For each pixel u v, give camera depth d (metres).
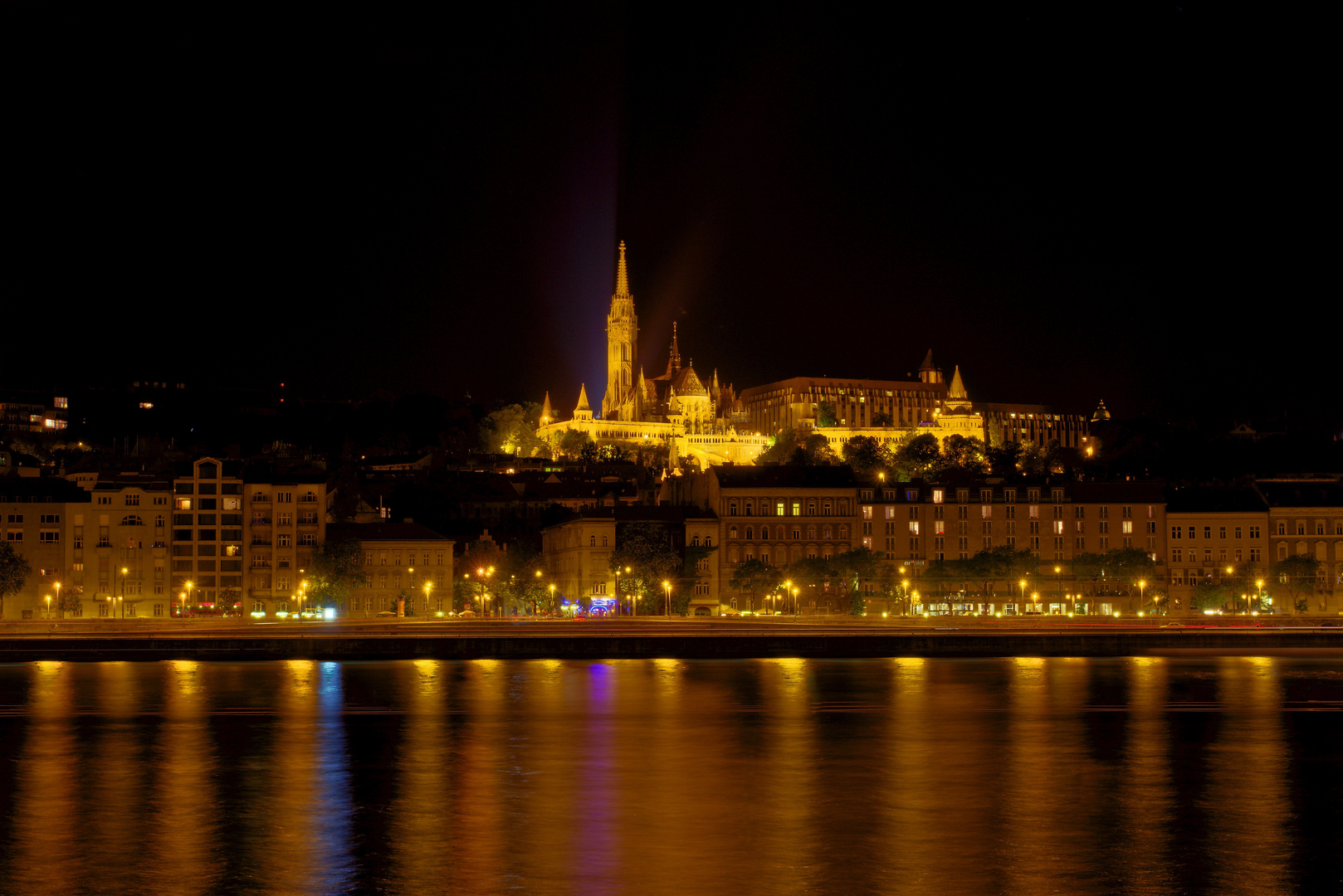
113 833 98.19
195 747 133.25
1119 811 105.88
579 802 108.56
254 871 88.56
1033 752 130.88
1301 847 94.75
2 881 86.44
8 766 123.44
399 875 87.62
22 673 193.50
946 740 137.75
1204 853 93.31
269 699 165.88
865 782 117.00
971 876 87.62
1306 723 148.25
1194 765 125.00
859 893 84.19
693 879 87.00
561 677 189.50
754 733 141.25
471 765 124.19
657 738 138.12
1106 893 84.44
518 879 86.81
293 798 109.88
